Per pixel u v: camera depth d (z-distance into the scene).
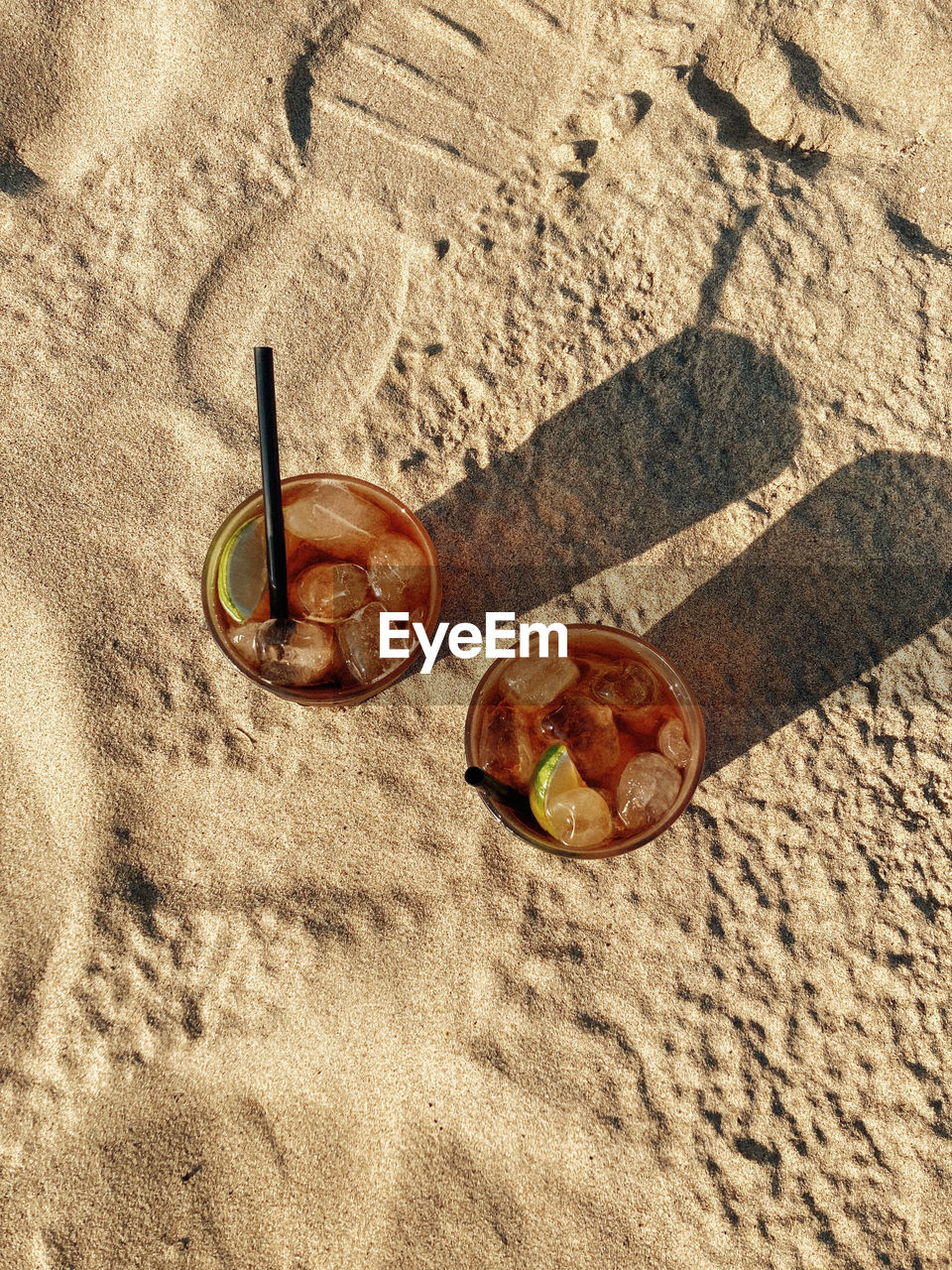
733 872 0.66
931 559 0.68
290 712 0.67
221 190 0.71
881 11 0.71
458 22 0.73
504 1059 0.64
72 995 0.64
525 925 0.65
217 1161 0.63
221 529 0.60
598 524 0.69
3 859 0.66
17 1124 0.64
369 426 0.69
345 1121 0.63
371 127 0.72
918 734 0.67
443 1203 0.62
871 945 0.65
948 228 0.70
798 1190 0.63
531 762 0.60
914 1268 0.62
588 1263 0.62
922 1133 0.63
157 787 0.66
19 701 0.67
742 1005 0.64
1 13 0.73
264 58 0.72
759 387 0.69
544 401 0.69
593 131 0.71
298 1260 0.62
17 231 0.71
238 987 0.64
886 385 0.69
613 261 0.70
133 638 0.67
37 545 0.68
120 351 0.70
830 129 0.71
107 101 0.73
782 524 0.68
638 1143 0.63
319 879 0.65
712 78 0.72
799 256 0.70
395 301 0.70
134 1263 0.62
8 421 0.69
